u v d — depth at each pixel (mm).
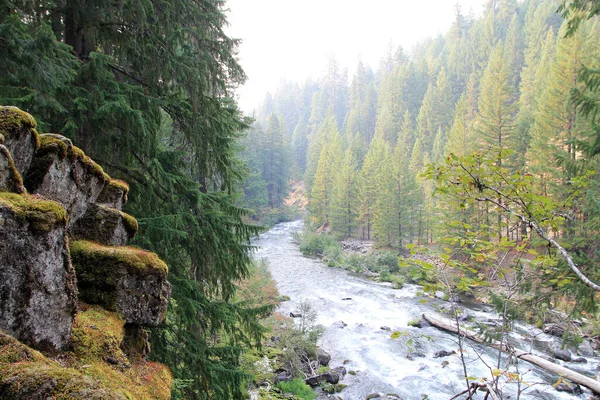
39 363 1992
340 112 128875
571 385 10969
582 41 22125
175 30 5922
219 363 6688
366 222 49656
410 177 41219
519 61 65188
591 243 13633
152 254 3615
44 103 4293
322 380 12469
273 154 68438
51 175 2967
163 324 5867
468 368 13305
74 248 3186
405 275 29375
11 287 2127
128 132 5492
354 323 18656
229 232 7234
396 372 13359
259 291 19891
